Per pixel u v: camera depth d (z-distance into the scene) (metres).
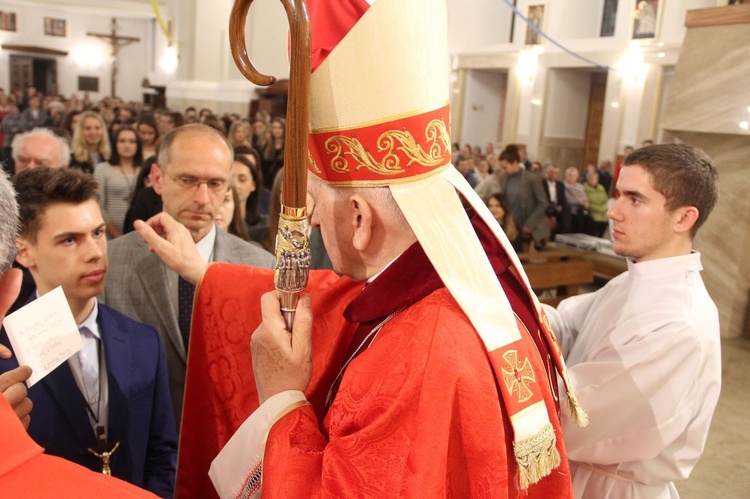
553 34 12.30
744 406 3.63
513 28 13.40
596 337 1.58
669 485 1.64
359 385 0.89
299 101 0.85
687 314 1.43
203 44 11.95
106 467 1.32
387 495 0.80
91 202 1.34
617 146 11.16
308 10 0.91
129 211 3.37
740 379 3.98
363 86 0.91
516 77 12.98
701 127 4.22
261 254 2.00
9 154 7.11
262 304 0.98
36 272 1.34
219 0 11.88
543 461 0.88
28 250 1.32
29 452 0.65
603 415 1.39
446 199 0.93
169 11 14.01
